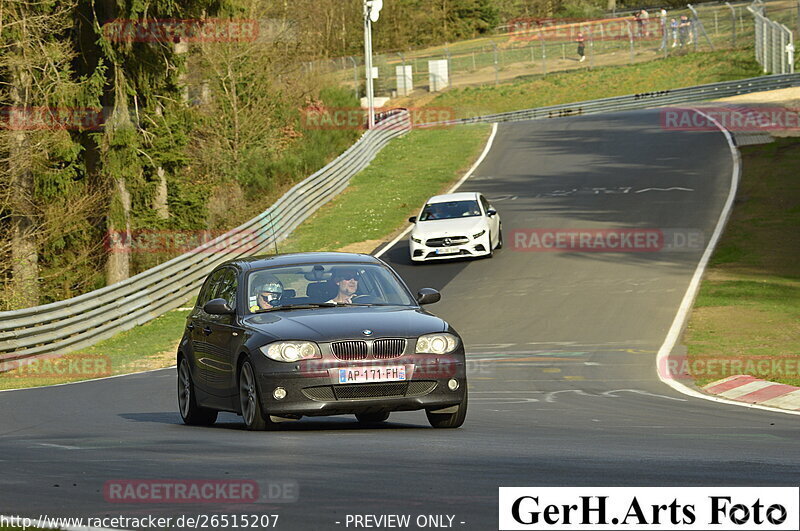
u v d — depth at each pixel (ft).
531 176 515.09
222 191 546.26
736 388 169.27
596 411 142.82
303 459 89.51
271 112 589.32
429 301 125.80
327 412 108.88
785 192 413.59
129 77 437.99
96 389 205.87
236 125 566.36
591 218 405.59
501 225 393.50
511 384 180.96
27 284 410.93
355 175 553.23
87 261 449.06
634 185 463.42
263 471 82.84
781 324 234.58
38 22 387.75
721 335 226.99
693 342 221.46
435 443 101.35
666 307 264.93
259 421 112.57
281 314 117.80
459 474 80.28
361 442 102.06
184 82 516.73
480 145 627.46
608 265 327.47
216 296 131.13
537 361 208.95
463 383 113.80
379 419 133.18
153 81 451.12
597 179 488.44
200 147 564.30
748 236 351.05
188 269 353.31
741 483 75.31
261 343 111.34
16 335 262.67
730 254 328.29
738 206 399.85
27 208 416.26
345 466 85.05
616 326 247.91
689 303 267.39
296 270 125.90
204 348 127.85
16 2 383.04
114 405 173.88
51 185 414.00
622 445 100.63
